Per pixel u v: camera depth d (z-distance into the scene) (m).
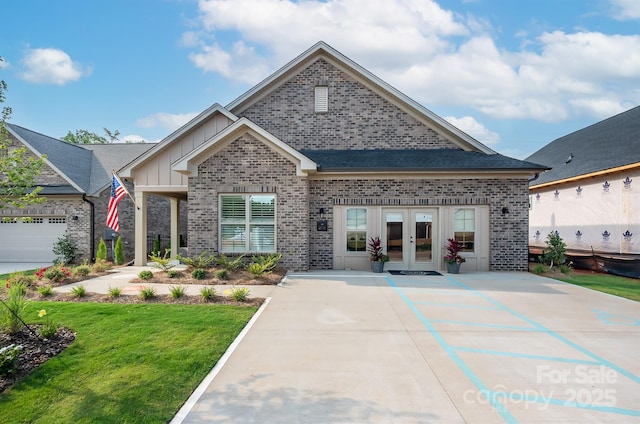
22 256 17.73
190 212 13.12
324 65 15.69
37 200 6.44
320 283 10.81
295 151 12.59
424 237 13.70
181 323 6.74
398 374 4.69
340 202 13.60
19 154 6.24
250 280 10.97
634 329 6.52
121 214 18.97
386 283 10.83
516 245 13.41
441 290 9.82
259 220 13.14
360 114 15.59
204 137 15.21
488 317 7.23
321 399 4.08
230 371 4.79
